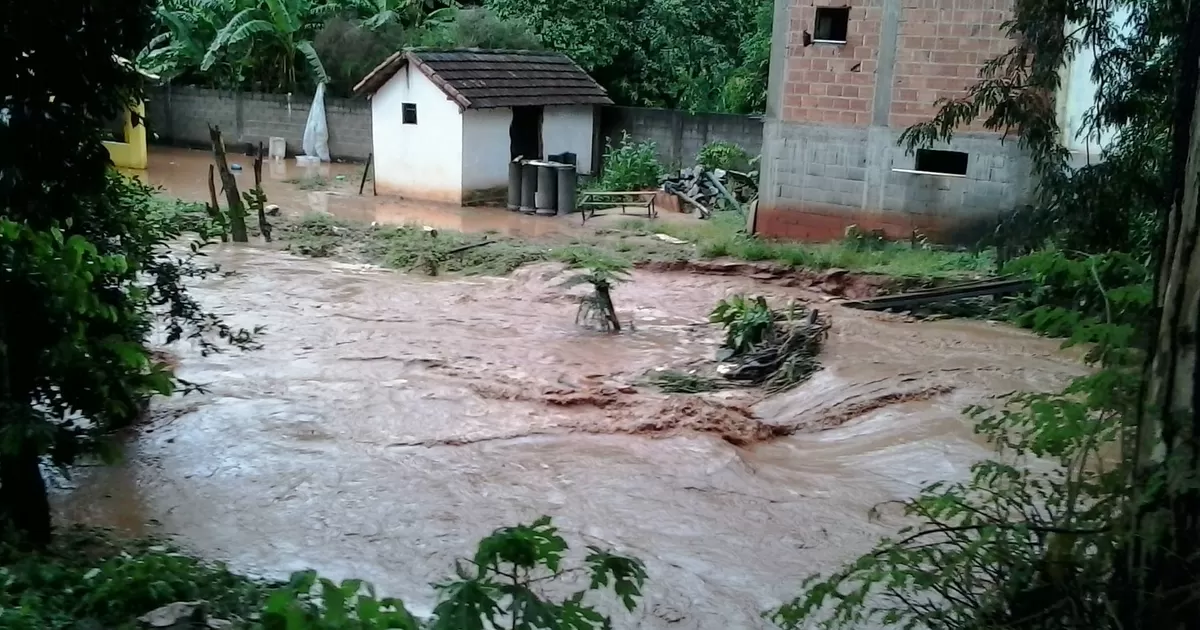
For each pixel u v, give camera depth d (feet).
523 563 9.55
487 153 74.64
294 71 98.99
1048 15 25.38
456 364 36.32
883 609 12.91
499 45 85.71
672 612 20.02
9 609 13.39
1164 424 8.53
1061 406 10.69
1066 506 11.05
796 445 30.22
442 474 26.99
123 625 13.51
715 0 94.63
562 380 34.71
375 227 60.70
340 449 28.50
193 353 36.42
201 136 102.12
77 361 18.35
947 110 29.35
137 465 26.86
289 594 9.78
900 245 54.60
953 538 11.21
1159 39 24.00
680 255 54.03
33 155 19.48
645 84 90.99
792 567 22.18
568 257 53.26
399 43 93.30
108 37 19.94
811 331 38.14
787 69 56.90
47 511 20.10
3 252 17.17
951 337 39.93
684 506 25.30
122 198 25.39
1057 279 12.10
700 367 36.99
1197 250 8.37
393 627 9.73
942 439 28.99
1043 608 9.46
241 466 27.14
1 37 18.40
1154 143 23.77
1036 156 27.66
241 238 56.65
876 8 53.98
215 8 95.91
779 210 58.54
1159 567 8.52
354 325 41.19
